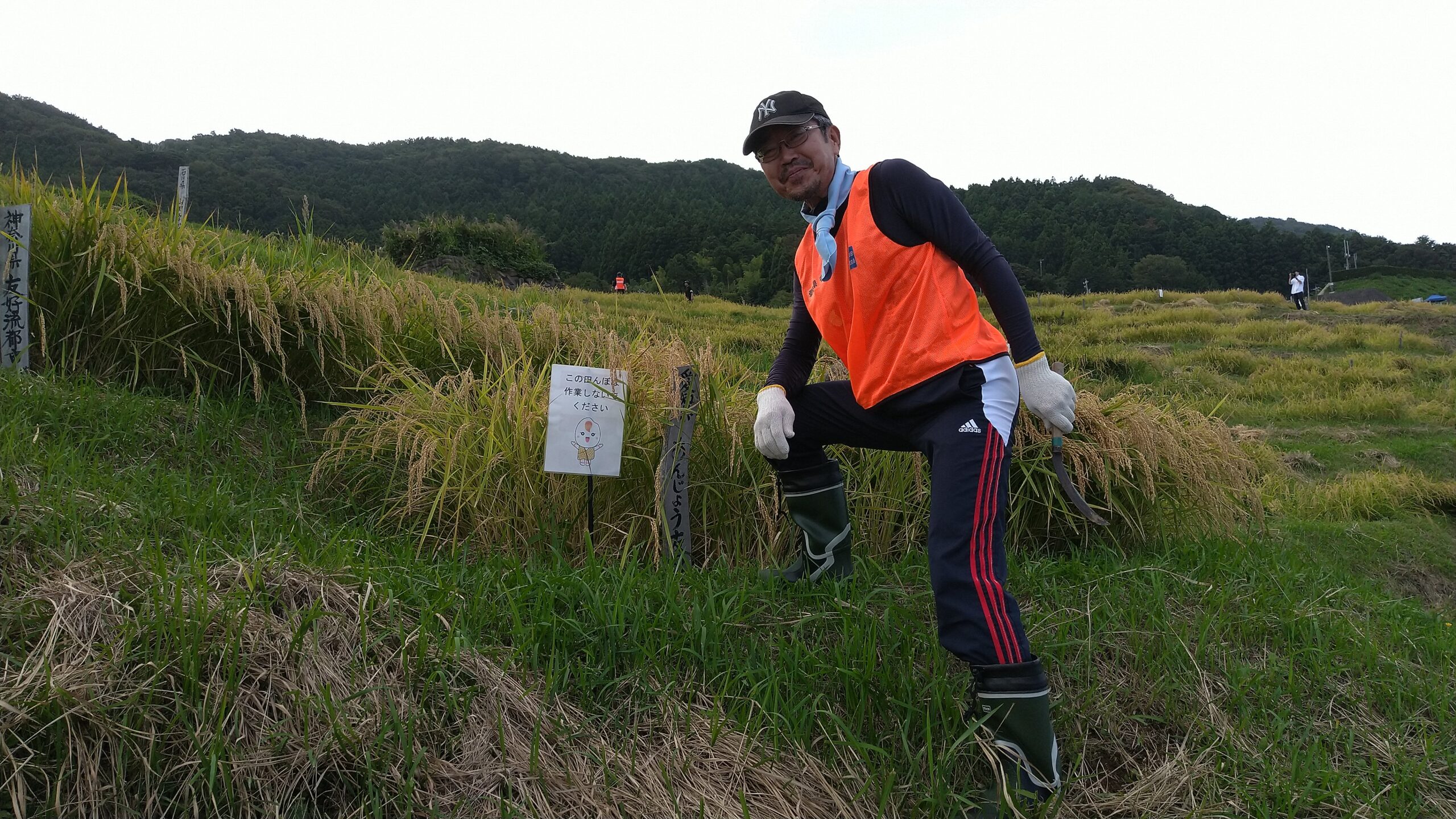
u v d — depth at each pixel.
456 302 5.61
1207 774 2.39
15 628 1.92
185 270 4.05
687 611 2.64
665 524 3.15
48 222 4.14
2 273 3.87
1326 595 3.73
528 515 3.27
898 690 2.42
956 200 2.25
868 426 2.59
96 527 2.42
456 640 2.18
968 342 2.23
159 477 3.01
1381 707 2.92
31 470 2.71
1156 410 4.19
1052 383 2.19
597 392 3.13
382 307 4.59
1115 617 3.05
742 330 13.95
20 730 1.69
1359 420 12.83
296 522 3.03
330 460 3.61
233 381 4.30
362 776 1.87
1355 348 19.67
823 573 2.99
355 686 2.04
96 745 1.73
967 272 2.27
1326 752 2.54
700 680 2.44
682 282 74.44
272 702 1.93
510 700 2.14
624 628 2.49
